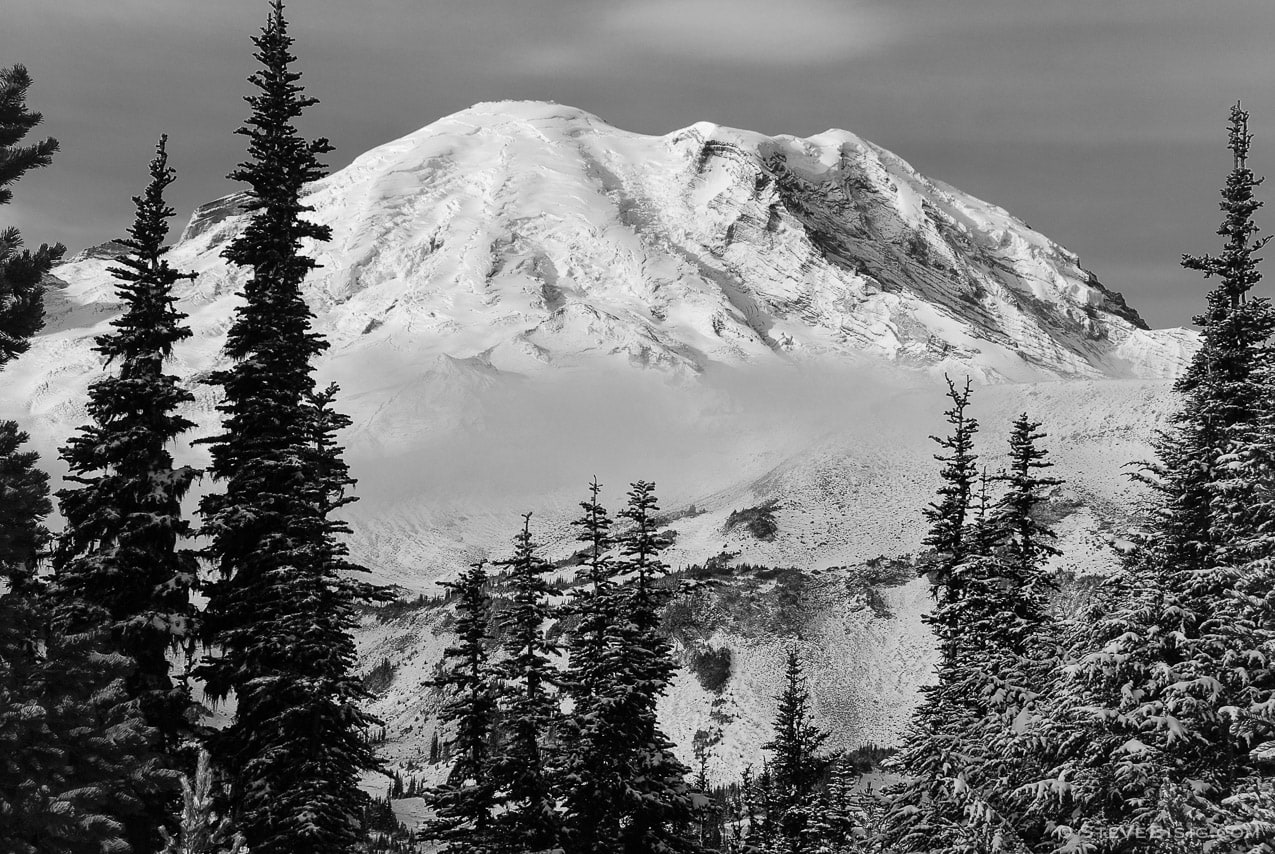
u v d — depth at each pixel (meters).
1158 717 43.19
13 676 38.25
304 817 51.06
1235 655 43.50
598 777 60.66
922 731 58.50
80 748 38.50
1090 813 45.66
